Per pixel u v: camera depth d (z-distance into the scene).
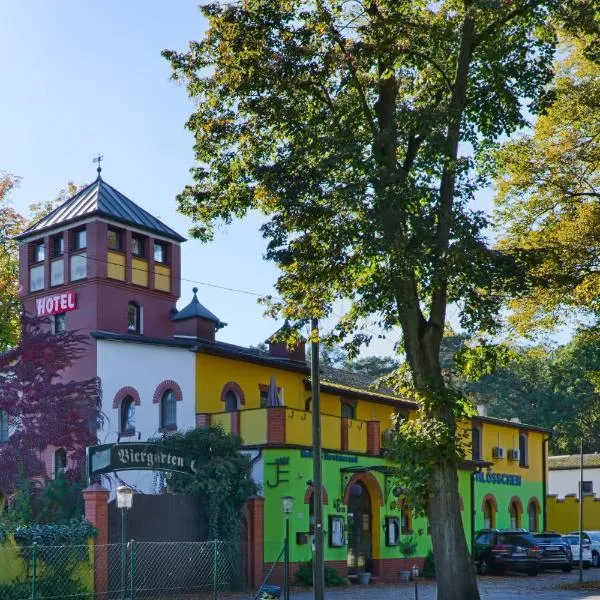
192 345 33.81
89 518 23.92
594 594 28.28
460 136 21.61
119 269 35.09
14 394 33.47
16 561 21.30
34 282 36.03
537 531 50.75
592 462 58.72
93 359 33.66
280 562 30.78
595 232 29.47
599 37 23.44
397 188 19.23
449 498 20.33
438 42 21.19
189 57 21.55
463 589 20.09
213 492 27.98
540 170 30.02
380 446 36.09
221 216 22.22
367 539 35.44
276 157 21.55
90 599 22.55
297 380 38.69
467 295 20.80
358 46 20.27
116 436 33.53
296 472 31.58
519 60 21.59
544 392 72.19
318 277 20.53
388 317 21.23
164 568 25.94
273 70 20.66
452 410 20.53
